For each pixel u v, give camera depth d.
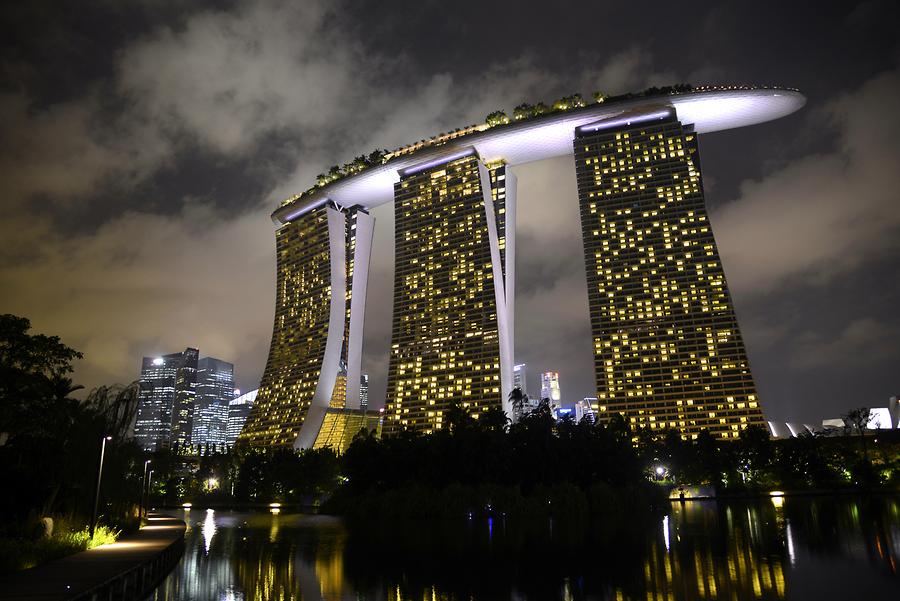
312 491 176.88
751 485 167.62
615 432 141.00
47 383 54.47
